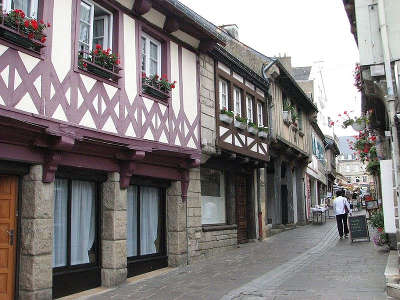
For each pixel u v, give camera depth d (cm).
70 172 796
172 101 1052
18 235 702
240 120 1354
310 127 2522
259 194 1606
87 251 852
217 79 1273
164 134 1009
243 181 1549
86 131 779
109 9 892
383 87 818
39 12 725
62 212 800
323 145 3634
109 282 852
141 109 937
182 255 1080
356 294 678
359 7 837
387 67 786
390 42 799
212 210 1310
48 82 717
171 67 1066
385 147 1091
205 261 1134
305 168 2434
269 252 1230
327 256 1091
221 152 1254
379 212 1189
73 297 762
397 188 719
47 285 709
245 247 1380
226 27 1898
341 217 1474
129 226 975
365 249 1174
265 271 926
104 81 838
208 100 1213
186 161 1095
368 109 992
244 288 764
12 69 656
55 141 716
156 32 1020
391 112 766
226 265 1045
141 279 916
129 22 930
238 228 1467
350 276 823
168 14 1022
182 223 1091
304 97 2177
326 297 670
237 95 1432
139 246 991
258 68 1736
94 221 876
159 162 1011
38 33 689
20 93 666
